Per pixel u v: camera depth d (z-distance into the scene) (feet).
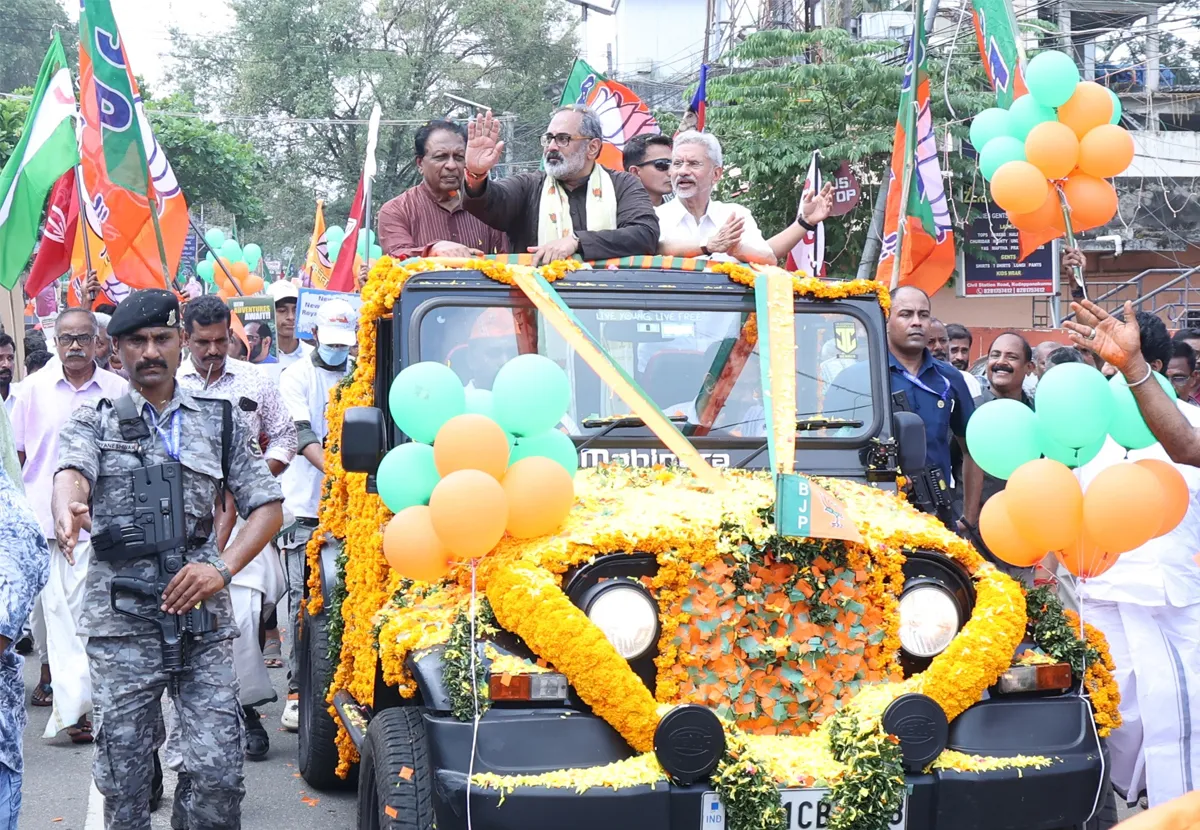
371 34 151.43
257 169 144.56
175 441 15.49
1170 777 16.79
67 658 23.41
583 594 13.07
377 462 15.23
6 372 32.68
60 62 35.29
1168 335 18.39
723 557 13.34
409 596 14.33
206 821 15.29
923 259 33.45
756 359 16.22
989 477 22.86
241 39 151.74
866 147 63.05
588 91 39.47
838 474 15.92
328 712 19.92
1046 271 71.00
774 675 13.25
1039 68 19.86
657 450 15.55
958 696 12.92
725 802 12.12
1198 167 75.87
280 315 36.06
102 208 31.76
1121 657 17.02
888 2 81.97
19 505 11.60
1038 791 12.78
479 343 15.81
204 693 15.24
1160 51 78.64
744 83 68.49
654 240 18.53
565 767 12.19
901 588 13.67
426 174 21.77
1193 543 17.10
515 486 13.20
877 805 12.20
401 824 12.76
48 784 21.30
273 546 24.27
